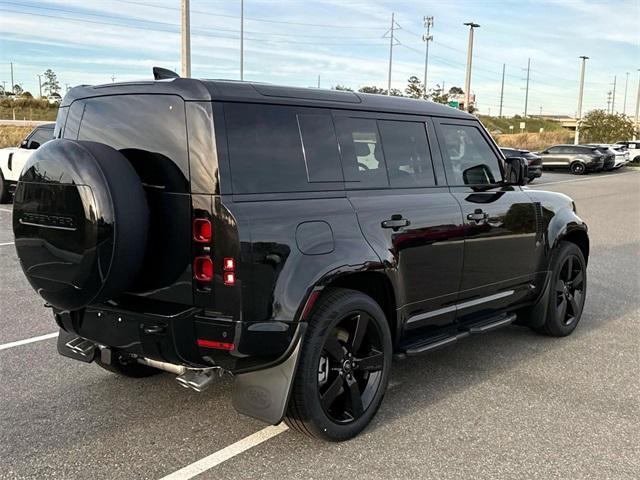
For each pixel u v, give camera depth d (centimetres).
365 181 396
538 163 2691
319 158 370
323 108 381
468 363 514
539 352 544
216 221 318
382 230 389
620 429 393
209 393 443
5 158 1420
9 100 8812
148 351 335
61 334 411
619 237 1237
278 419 333
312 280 340
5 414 404
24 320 610
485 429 391
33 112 8331
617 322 642
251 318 322
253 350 326
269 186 339
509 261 509
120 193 320
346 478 331
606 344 568
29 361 500
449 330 466
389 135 421
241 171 328
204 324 326
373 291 409
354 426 373
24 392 439
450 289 453
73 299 332
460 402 432
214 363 336
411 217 412
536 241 539
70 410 411
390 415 410
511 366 507
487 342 573
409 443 371
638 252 1066
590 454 361
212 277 321
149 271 344
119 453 354
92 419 398
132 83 354
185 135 328
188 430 384
